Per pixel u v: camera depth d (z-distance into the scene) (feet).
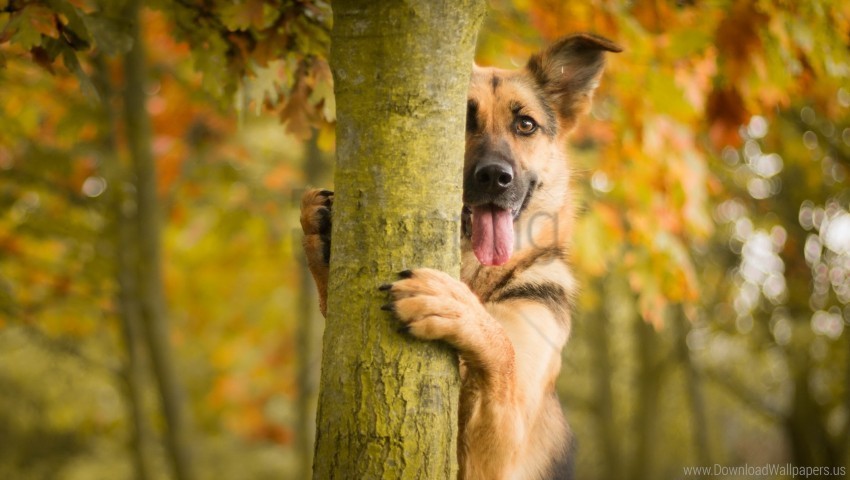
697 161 29.66
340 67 12.21
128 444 52.80
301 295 42.01
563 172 20.83
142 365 39.83
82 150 35.04
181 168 40.45
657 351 66.74
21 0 15.96
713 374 66.13
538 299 17.56
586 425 97.25
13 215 36.19
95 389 64.23
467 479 14.38
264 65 18.22
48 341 40.63
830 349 50.72
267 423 69.92
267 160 43.88
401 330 11.75
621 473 74.54
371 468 11.49
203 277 55.47
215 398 66.85
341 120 12.23
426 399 11.82
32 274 36.50
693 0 25.21
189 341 66.33
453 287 12.28
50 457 70.44
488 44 28.19
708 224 30.07
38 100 34.86
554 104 21.07
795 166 45.91
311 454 41.57
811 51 23.79
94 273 36.50
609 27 25.43
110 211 35.81
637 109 28.07
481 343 12.91
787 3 23.26
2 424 67.51
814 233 49.65
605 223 31.81
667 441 91.35
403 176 11.89
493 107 19.99
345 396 11.68
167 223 45.32
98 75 33.19
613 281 63.57
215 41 18.97
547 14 26.27
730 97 27.66
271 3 17.08
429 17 11.95
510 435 14.19
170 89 38.91
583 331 74.59
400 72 11.91
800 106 38.11
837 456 53.26
